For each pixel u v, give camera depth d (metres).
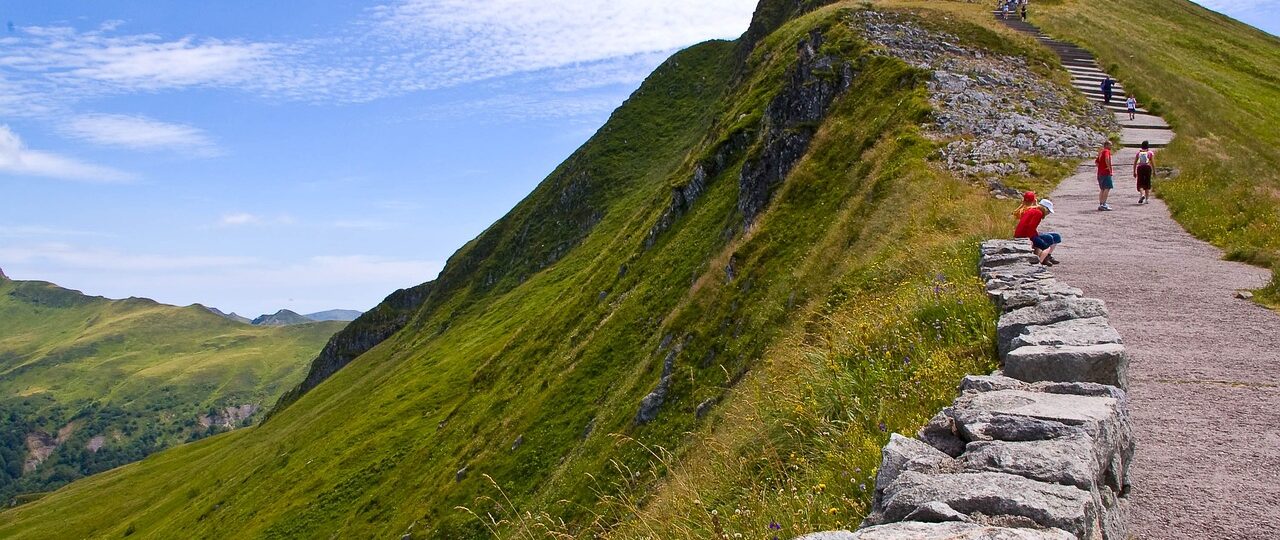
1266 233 19.28
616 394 46.59
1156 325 12.95
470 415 68.38
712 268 48.84
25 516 120.00
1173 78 51.81
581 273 93.38
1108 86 42.56
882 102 45.44
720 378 34.88
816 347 13.98
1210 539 6.21
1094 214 24.88
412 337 147.00
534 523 11.02
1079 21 64.19
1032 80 45.78
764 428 11.05
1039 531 4.30
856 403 9.61
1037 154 34.44
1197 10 92.50
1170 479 7.31
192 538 79.94
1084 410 6.14
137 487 122.19
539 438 50.25
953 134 37.06
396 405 88.94
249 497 82.75
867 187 35.50
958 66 46.88
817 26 60.25
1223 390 9.63
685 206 71.75
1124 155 34.06
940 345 10.13
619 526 11.06
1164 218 23.86
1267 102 58.09
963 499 4.87
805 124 53.16
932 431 6.65
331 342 192.12
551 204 147.25
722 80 152.12
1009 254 14.84
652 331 55.03
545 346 70.94
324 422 99.06
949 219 24.05
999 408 6.39
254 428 143.75
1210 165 29.50
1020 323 8.90
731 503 9.32
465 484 50.69
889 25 56.62
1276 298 14.02
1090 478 5.00
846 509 7.08
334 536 61.19
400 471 67.12
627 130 150.75
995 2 67.69
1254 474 7.26
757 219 47.59
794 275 35.66
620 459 34.97
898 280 19.27
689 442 23.95
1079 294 10.36
